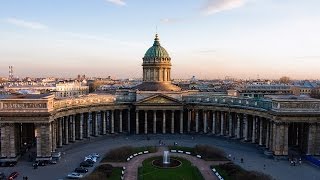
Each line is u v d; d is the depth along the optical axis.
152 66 172.38
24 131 125.75
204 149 115.94
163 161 106.69
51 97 116.50
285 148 113.69
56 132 122.62
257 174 89.25
